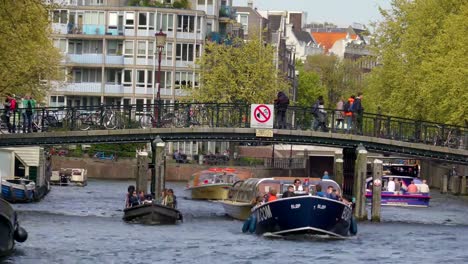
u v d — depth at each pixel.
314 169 164.50
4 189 95.56
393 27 132.75
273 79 161.38
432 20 124.12
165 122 86.44
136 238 70.19
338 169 97.25
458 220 93.00
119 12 184.38
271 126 86.44
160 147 85.06
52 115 84.69
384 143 87.81
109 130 85.19
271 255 63.81
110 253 63.16
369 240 72.75
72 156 158.88
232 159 161.00
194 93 161.62
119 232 73.31
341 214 71.38
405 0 134.00
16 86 96.06
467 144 88.75
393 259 64.19
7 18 80.69
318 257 63.59
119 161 157.12
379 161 87.06
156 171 85.31
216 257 62.66
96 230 74.00
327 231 71.38
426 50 124.62
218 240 70.06
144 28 184.38
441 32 119.25
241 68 160.62
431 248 69.81
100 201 103.50
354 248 68.19
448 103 110.25
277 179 80.56
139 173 87.56
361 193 86.69
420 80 122.50
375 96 133.25
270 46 162.38
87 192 118.19
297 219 70.56
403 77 126.00
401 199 109.06
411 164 137.00
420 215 97.25
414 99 123.69
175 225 79.12
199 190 114.06
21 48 85.19
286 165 166.12
